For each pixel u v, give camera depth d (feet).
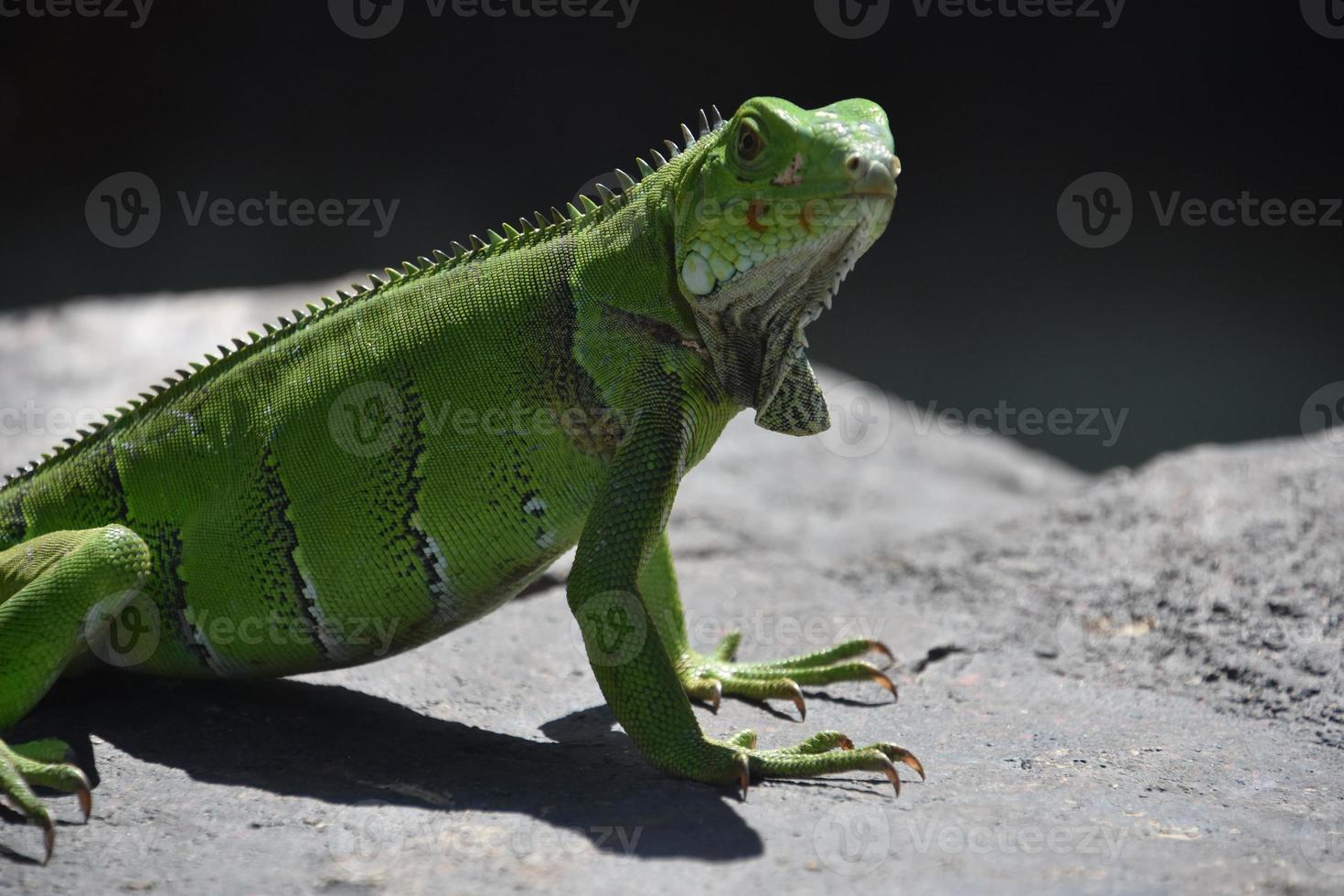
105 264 112.88
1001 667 36.29
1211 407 98.32
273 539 28.17
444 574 27.81
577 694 33.78
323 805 24.63
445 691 33.35
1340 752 29.96
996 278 122.01
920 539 47.85
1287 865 21.90
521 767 27.04
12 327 69.92
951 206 130.41
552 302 27.73
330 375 28.55
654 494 26.09
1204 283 119.75
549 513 27.66
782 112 25.11
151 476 29.12
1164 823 24.43
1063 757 28.84
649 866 21.50
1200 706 33.40
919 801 25.13
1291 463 46.01
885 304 118.11
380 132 134.31
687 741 25.50
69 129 130.21
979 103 138.62
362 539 27.73
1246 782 27.50
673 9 147.33
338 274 111.55
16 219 120.47
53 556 26.84
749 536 51.85
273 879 21.39
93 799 24.72
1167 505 44.68
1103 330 112.37
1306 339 108.88
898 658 36.81
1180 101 135.85
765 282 25.95
